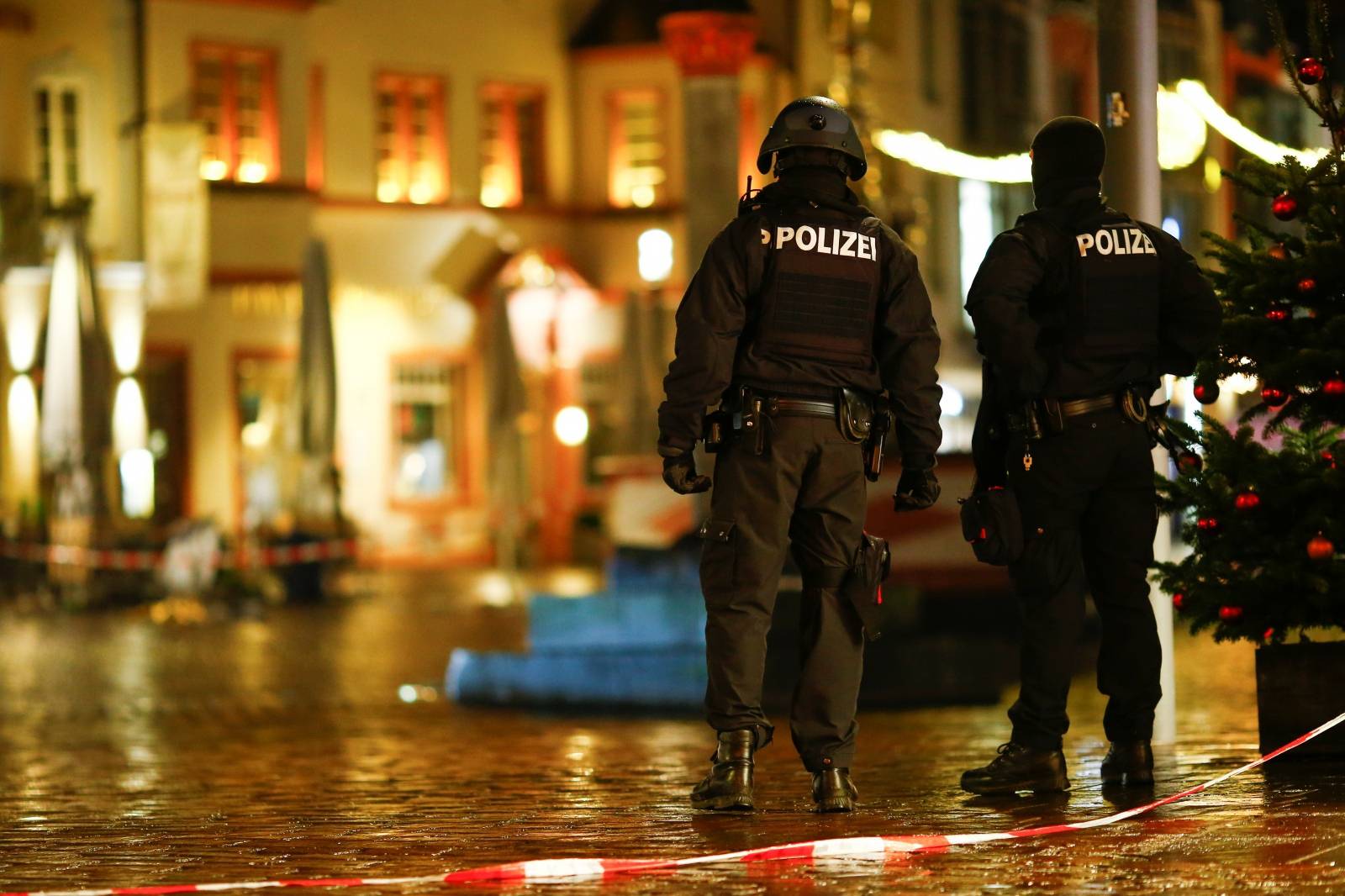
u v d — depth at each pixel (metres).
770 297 22.81
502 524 113.44
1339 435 25.69
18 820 27.80
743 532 22.97
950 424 166.38
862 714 47.47
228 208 136.38
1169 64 92.31
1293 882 17.22
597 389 153.50
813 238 22.91
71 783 34.66
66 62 130.88
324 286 118.88
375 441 148.00
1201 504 25.31
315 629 89.44
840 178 23.44
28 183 129.75
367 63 150.38
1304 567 24.44
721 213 71.62
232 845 23.09
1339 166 25.28
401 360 149.50
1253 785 23.97
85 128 131.62
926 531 71.06
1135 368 24.20
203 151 133.12
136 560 106.38
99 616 100.06
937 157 77.56
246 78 138.00
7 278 127.75
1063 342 24.05
